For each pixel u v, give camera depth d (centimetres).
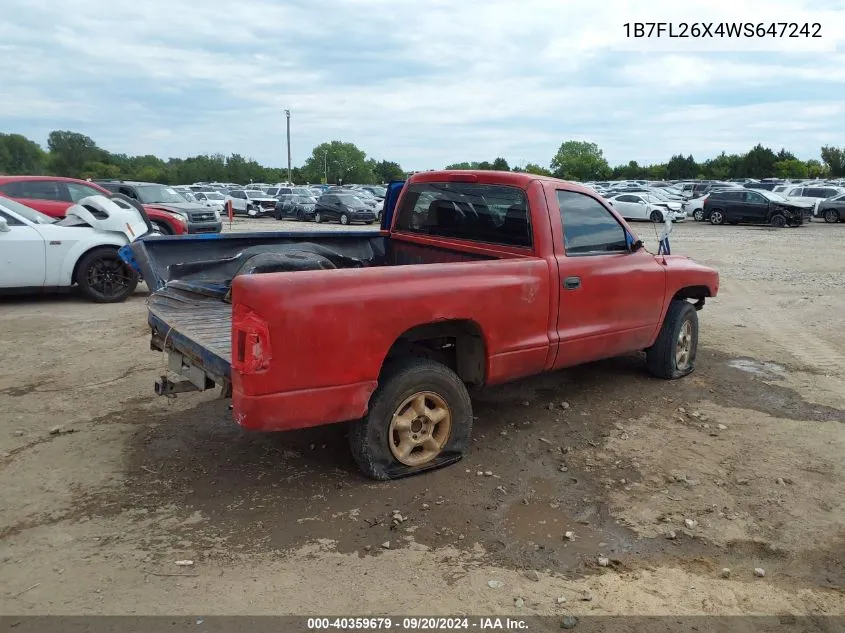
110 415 511
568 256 476
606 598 300
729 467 434
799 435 488
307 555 328
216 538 341
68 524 353
